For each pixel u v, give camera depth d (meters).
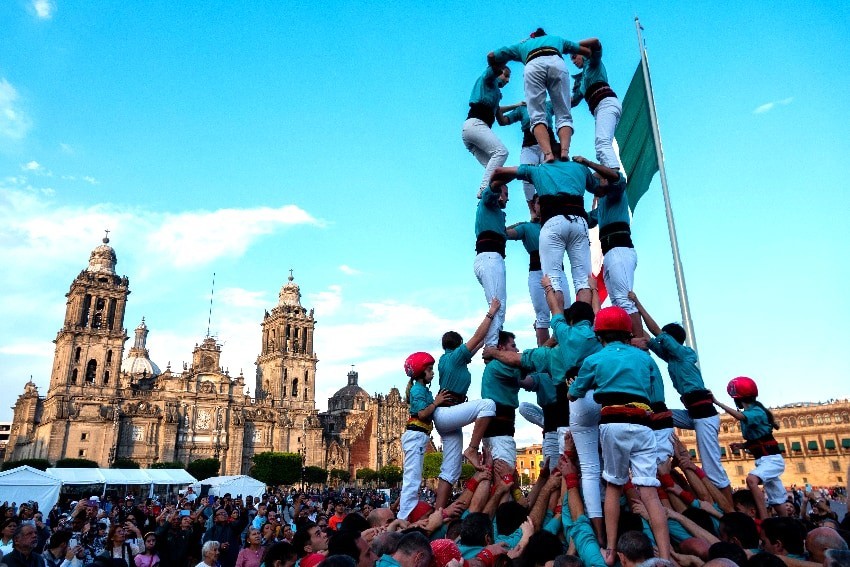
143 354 158.12
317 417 152.00
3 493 39.75
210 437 128.25
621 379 7.71
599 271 13.80
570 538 7.85
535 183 10.63
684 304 16.44
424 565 5.99
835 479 86.50
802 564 7.11
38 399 127.44
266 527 21.17
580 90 12.99
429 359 10.77
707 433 10.59
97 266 131.50
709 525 8.77
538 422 11.90
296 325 157.50
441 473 10.32
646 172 18.33
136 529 18.83
